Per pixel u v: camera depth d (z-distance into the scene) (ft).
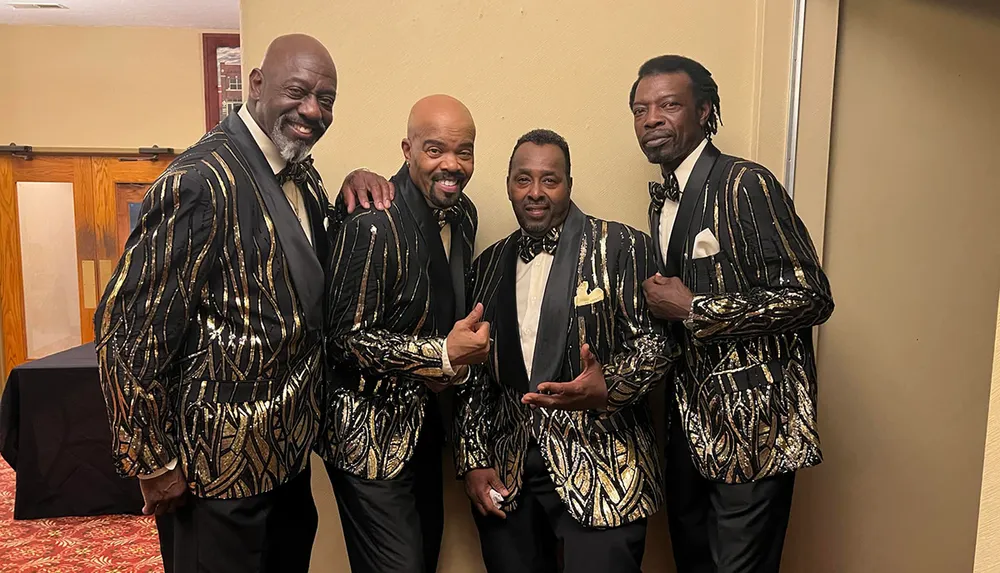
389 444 4.41
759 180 4.30
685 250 4.51
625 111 5.48
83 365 8.48
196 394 3.77
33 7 12.50
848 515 5.91
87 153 14.16
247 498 3.84
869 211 5.67
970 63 5.55
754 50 5.46
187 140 14.29
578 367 4.44
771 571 4.50
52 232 14.40
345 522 4.55
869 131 5.60
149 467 3.62
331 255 4.34
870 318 5.76
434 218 4.46
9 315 14.52
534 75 5.44
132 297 3.49
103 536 8.04
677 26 5.43
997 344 1.96
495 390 4.94
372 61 5.38
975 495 5.93
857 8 5.48
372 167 5.47
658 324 4.51
